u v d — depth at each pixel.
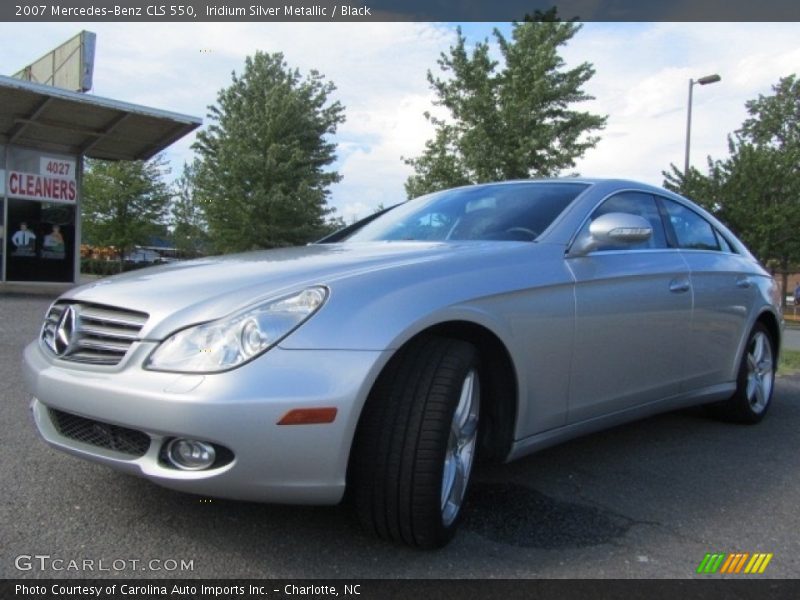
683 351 3.97
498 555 2.60
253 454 2.25
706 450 4.16
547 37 17.47
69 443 2.66
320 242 4.14
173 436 2.28
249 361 2.29
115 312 2.60
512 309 2.87
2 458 3.43
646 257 3.81
